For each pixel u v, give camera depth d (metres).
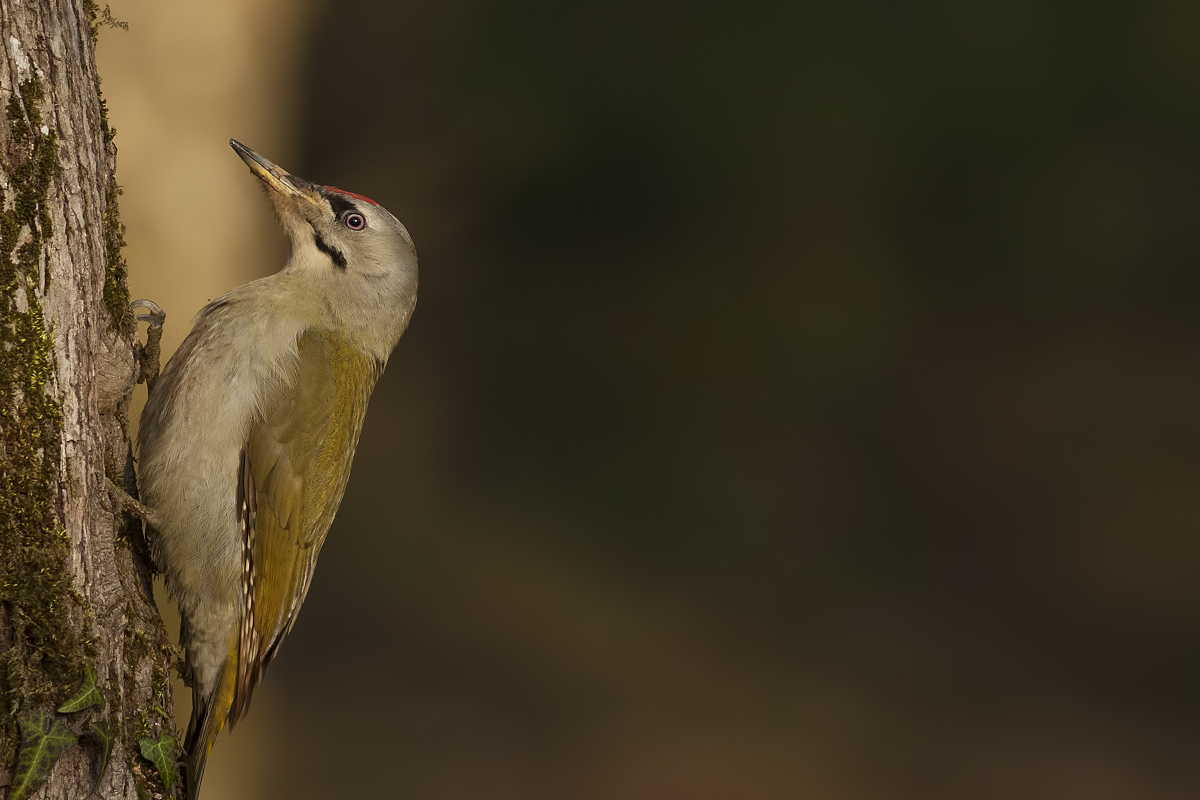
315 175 15.02
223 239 13.41
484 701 11.69
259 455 5.74
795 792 10.78
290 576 5.98
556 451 15.14
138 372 5.12
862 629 12.88
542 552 13.86
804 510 14.52
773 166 16.14
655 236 16.30
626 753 11.12
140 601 4.97
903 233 15.99
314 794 10.44
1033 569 13.59
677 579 13.67
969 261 15.80
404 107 15.82
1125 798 10.41
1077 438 14.76
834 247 15.97
